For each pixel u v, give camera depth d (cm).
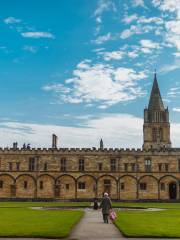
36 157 11438
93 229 3594
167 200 10806
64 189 11312
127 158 11444
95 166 11425
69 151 11481
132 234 3180
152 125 15112
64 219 4394
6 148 11475
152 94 15612
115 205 8150
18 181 11325
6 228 3506
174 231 3388
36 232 3250
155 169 11400
